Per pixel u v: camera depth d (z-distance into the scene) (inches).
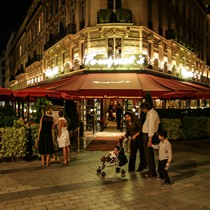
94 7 834.2
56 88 654.5
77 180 299.1
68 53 958.4
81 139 627.5
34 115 496.7
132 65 785.6
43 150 365.7
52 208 222.4
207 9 1566.2
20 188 271.9
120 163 326.6
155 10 914.7
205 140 606.9
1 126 402.9
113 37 807.7
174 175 317.7
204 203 232.8
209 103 1499.8
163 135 285.4
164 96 645.9
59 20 1088.2
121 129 780.0
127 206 226.5
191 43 1231.5
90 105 850.1
